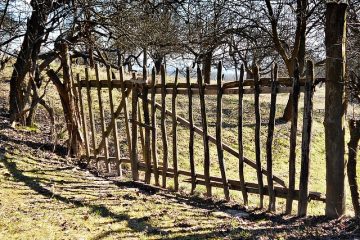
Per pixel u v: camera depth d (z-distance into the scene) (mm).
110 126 10367
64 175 9531
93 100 19422
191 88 8672
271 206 7656
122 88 9961
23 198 7512
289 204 7445
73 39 14539
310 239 5801
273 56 19469
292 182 7352
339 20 6770
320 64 14688
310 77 6980
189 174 8898
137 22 15602
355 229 6305
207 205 8094
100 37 16812
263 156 15258
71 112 11289
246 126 18438
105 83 10367
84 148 11391
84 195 8070
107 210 7184
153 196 8539
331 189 6953
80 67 24688
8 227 5918
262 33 18641
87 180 9422
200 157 13953
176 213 7285
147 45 17422
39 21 13008
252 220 7207
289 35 18844
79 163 11008
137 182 9508
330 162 6938
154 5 18859
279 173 13312
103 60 17250
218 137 8281
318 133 19281
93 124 10789
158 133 15547
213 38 19047
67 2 13742
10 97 13773
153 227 6418
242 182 8086
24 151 10797
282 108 22969
